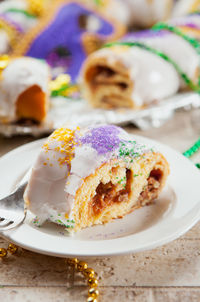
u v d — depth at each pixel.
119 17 0.74
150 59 0.54
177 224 0.33
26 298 0.31
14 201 0.35
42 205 0.35
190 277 0.32
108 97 0.55
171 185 0.38
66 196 0.34
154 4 0.75
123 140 0.37
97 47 0.67
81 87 0.57
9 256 0.34
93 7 0.69
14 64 0.49
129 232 0.35
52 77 0.61
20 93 0.47
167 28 0.59
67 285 0.32
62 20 0.65
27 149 0.41
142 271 0.33
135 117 0.50
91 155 0.35
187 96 0.56
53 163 0.35
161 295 0.31
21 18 0.64
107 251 0.31
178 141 0.49
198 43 0.57
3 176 0.38
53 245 0.31
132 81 0.52
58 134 0.36
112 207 0.36
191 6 0.71
